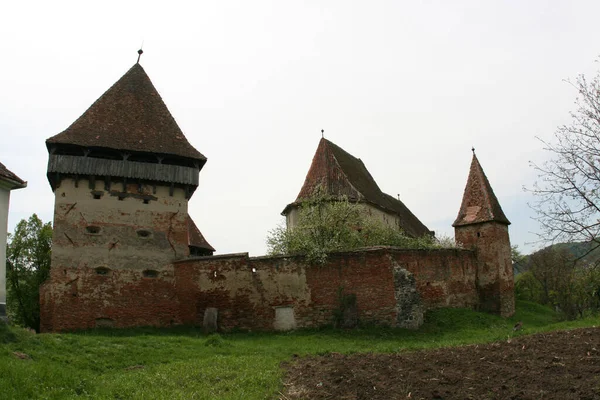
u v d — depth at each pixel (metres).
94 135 28.70
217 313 26.42
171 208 29.53
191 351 19.02
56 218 27.23
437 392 11.38
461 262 31.64
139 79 32.75
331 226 31.05
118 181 28.73
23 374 12.73
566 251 21.16
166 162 30.69
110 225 27.98
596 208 18.36
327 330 25.30
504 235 34.00
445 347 16.94
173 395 12.64
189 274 27.58
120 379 14.36
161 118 31.56
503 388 11.25
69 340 18.19
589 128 18.89
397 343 21.47
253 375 14.59
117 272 27.47
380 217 40.44
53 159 27.56
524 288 49.47
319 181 38.75
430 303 28.36
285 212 40.59
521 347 14.80
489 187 35.03
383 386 12.27
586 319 24.12
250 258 26.97
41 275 35.25
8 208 19.14
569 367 12.16
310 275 26.42
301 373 14.71
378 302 25.59
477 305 32.47
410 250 27.89
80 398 12.09
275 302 26.39
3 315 18.25
